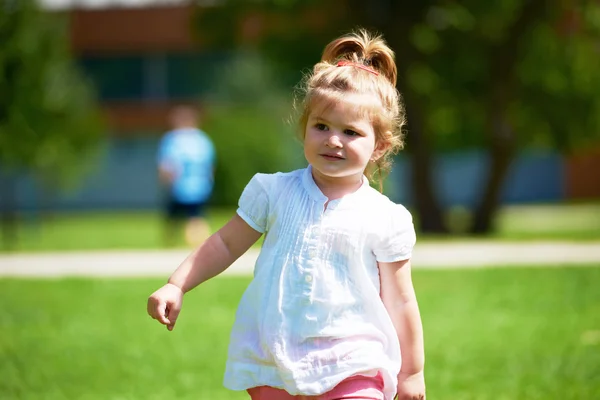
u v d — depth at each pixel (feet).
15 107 115.14
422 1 121.29
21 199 225.56
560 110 131.54
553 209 198.39
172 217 108.37
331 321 21.25
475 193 232.94
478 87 131.95
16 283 68.69
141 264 82.64
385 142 22.61
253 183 22.65
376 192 22.59
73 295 62.49
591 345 43.06
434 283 66.74
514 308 55.16
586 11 128.36
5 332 48.52
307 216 21.83
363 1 122.52
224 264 22.50
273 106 203.72
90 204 234.38
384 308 21.57
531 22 122.42
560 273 70.95
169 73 236.63
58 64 122.72
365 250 21.70
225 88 207.21
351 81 21.90
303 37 130.00
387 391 21.36
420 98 130.93
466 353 41.45
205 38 134.31
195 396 34.01
